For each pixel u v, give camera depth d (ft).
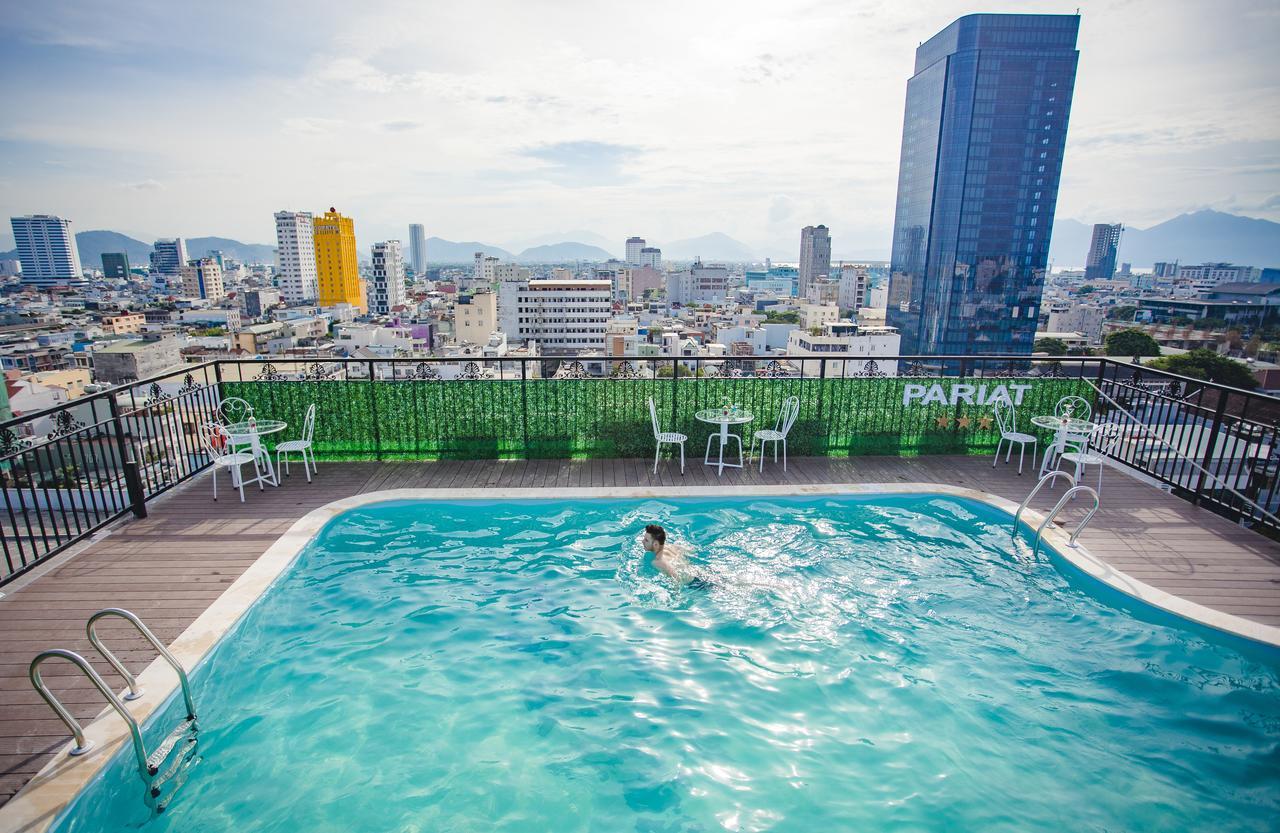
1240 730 14.48
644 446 31.53
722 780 13.16
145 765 12.63
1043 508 25.07
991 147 401.08
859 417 31.71
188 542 21.94
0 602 18.04
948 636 17.98
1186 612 17.92
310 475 28.71
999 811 12.42
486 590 20.24
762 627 18.40
